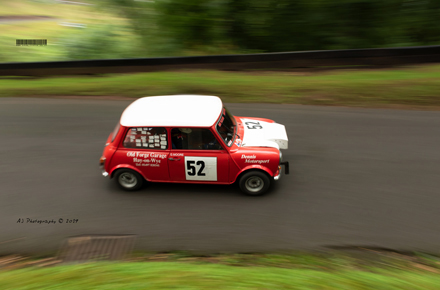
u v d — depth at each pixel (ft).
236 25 59.06
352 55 39.63
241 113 30.83
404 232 16.38
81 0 138.92
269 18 56.80
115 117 30.78
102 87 37.86
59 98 35.78
